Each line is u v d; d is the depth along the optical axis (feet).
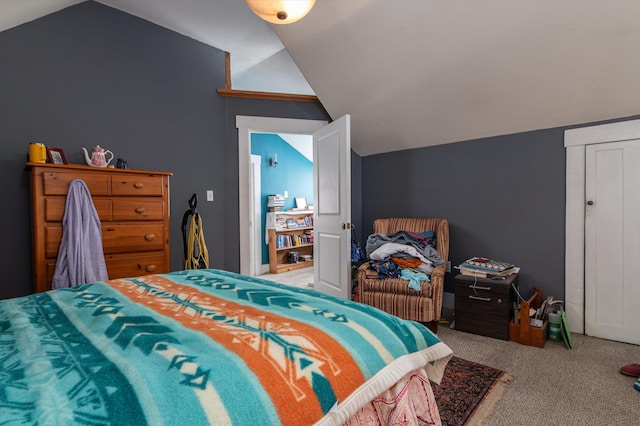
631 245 7.84
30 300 4.08
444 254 9.80
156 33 9.83
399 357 3.01
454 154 10.82
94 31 8.79
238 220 11.48
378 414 2.87
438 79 8.96
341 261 10.47
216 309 3.51
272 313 3.35
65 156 8.37
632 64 6.92
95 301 3.90
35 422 1.66
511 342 8.05
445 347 3.61
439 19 7.41
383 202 12.80
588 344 7.88
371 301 9.12
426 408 3.24
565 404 5.44
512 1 6.60
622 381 6.16
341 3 7.84
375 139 12.23
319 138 11.84
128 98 9.37
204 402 1.93
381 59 8.98
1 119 7.57
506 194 9.75
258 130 11.64
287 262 19.11
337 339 2.82
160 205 8.54
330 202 11.12
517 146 9.50
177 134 10.28
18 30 7.74
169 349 2.46
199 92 10.72
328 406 2.31
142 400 1.87
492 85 8.53
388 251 9.59
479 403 5.46
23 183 7.82
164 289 4.42
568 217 8.67
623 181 7.91
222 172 11.21
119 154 9.25
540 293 9.04
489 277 8.61
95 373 2.14
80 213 7.21
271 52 11.34
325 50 9.39
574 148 8.54
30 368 2.22
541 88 8.12
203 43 10.78
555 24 6.73
